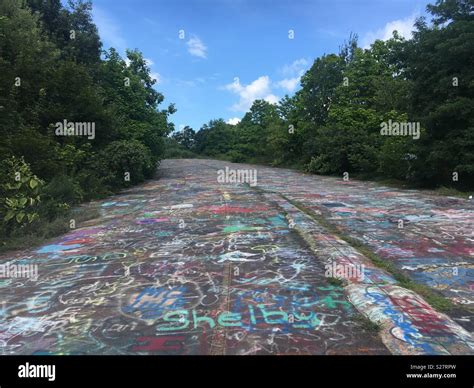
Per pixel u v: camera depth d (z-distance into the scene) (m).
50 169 10.50
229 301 3.82
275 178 19.36
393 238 6.36
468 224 7.32
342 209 9.18
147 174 20.16
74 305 3.88
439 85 12.02
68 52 17.86
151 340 3.09
